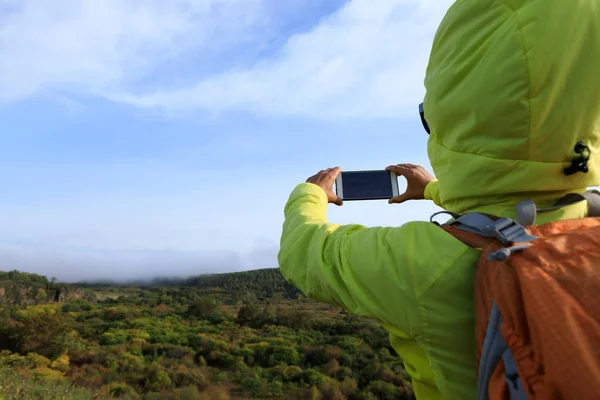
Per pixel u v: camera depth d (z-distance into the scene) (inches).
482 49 47.9
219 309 3002.0
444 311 47.5
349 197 83.0
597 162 48.8
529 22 45.1
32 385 518.0
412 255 49.1
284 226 67.0
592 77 45.1
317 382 1457.9
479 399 42.2
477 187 50.9
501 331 39.6
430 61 56.2
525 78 44.7
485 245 46.3
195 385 1433.3
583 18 45.3
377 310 50.9
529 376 36.2
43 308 2763.3
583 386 32.1
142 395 1305.4
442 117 52.8
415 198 84.5
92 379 1391.5
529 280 38.4
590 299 35.9
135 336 2046.0
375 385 1412.4
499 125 47.1
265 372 1603.1
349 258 53.6
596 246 40.1
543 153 46.4
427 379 54.6
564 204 49.8
